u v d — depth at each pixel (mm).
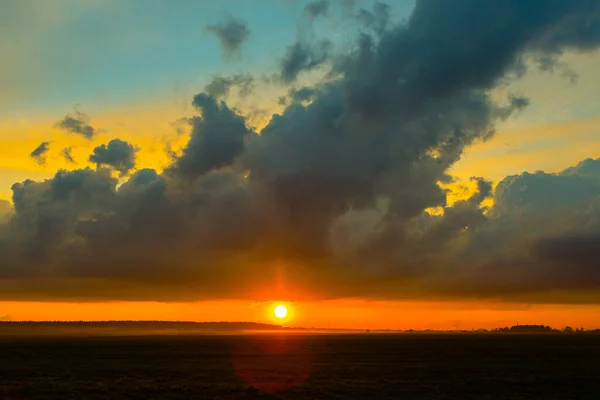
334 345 167250
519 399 50406
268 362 92625
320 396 50844
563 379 65562
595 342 184625
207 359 100625
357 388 55812
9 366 83500
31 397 49125
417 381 62844
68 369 78000
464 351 128125
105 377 67312
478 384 60656
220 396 49656
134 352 123500
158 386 55750
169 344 170000
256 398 49094
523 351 127375
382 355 112750
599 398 51938
